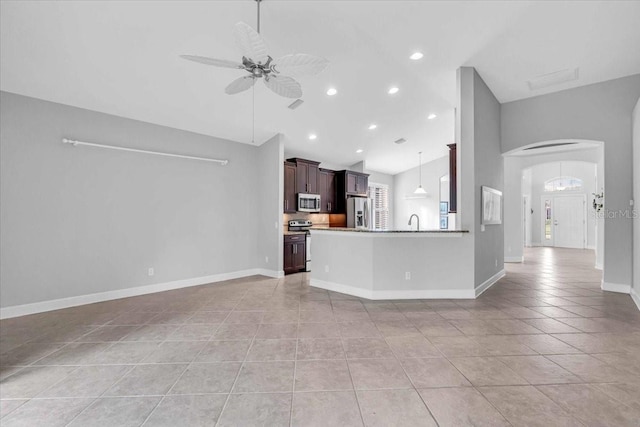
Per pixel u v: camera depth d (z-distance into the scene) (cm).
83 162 399
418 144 721
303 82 422
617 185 444
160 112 444
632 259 435
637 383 208
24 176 354
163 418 177
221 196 551
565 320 330
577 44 360
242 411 183
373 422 173
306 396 198
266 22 309
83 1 261
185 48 325
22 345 277
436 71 421
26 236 356
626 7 298
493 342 276
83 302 397
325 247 483
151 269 461
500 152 534
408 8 299
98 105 402
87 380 218
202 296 439
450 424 171
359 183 784
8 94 345
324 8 294
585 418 174
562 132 482
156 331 309
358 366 235
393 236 422
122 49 317
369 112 526
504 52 378
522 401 190
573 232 1059
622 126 439
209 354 257
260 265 608
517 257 748
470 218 421
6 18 266
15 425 172
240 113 483
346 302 406
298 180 645
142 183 453
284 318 345
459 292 421
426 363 239
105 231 416
